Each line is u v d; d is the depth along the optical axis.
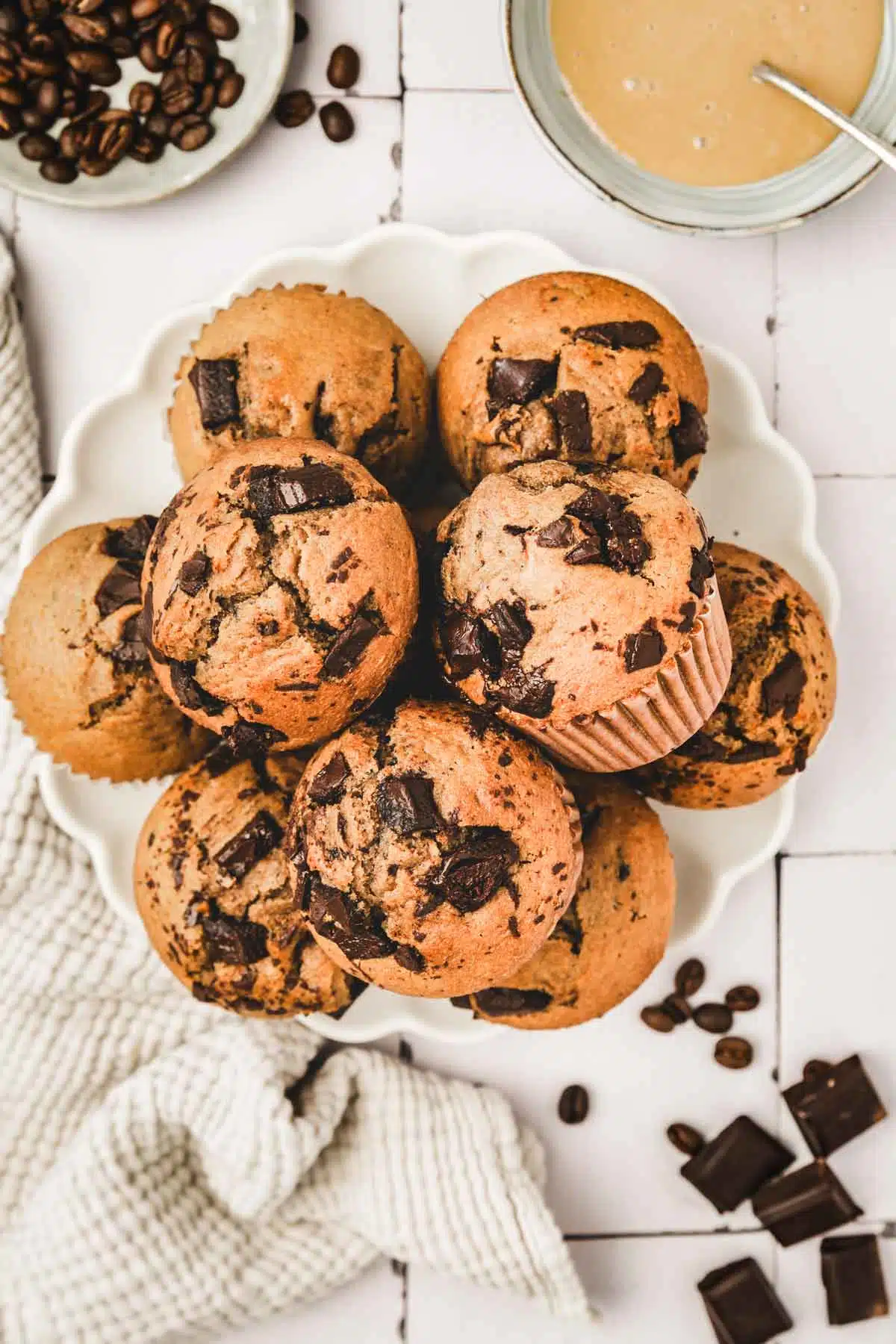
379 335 0.48
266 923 0.47
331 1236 0.56
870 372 0.56
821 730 0.48
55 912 0.55
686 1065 0.57
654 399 0.46
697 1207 0.57
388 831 0.42
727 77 0.52
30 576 0.49
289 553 0.42
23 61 0.54
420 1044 0.57
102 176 0.55
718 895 0.53
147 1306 0.55
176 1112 0.55
